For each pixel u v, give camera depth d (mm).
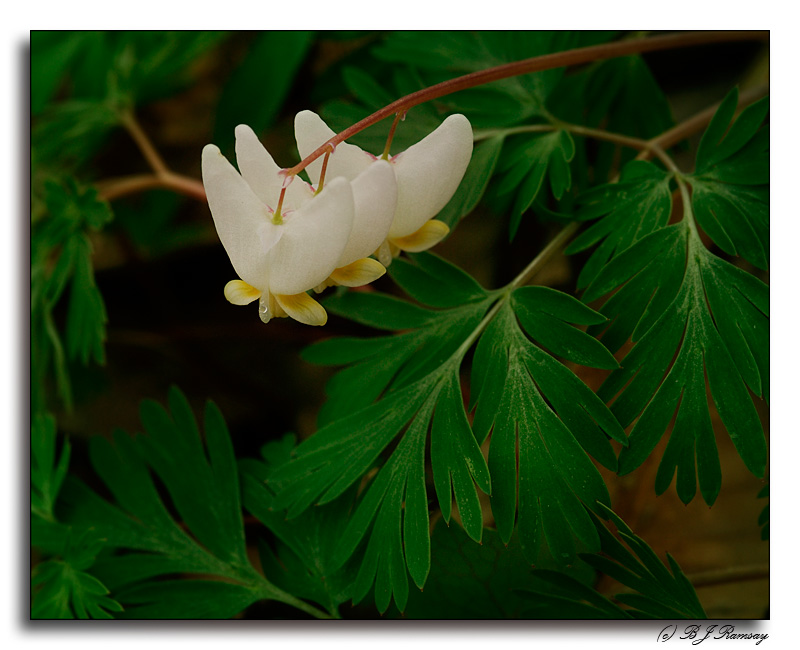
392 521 274
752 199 279
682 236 277
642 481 310
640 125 310
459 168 268
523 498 270
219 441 296
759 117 281
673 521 308
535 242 330
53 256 352
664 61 359
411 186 267
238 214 261
